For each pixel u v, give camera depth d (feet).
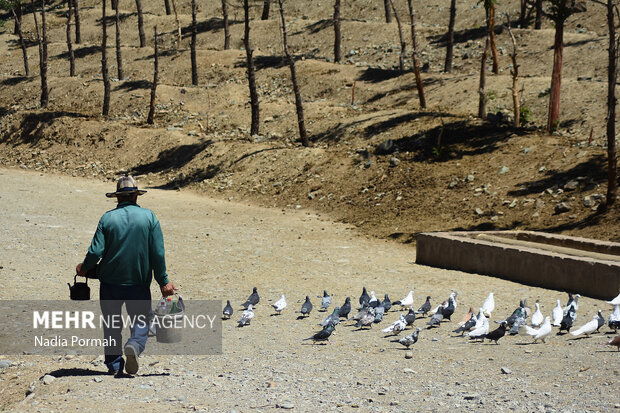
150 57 214.28
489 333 33.86
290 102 155.22
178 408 21.43
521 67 150.82
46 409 21.12
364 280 56.65
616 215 71.61
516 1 208.64
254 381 27.14
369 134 120.06
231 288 53.98
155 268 24.21
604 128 99.35
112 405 21.42
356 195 99.86
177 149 139.23
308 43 213.05
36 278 55.11
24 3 307.99
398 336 37.24
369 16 237.25
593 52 143.95
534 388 24.93
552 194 82.02
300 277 58.29
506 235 64.80
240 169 122.11
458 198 89.61
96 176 136.67
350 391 25.30
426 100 137.80
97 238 23.45
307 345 35.47
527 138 100.83
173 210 101.35
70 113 171.42
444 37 190.39
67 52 236.22
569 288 49.85
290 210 101.24
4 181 125.80
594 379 25.91
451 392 24.62
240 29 237.45
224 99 166.50
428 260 64.28
